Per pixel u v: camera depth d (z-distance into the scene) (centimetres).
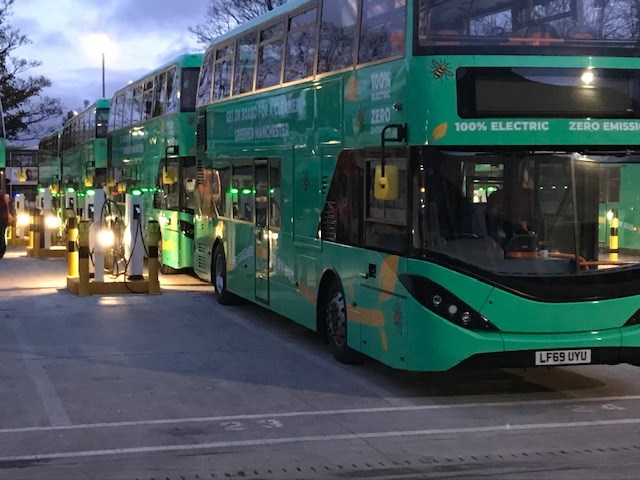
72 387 954
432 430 785
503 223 866
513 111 867
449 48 866
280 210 1274
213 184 1642
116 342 1227
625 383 988
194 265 1816
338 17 1073
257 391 939
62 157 4034
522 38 877
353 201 1015
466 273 856
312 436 764
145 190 2328
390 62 920
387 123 926
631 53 891
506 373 1038
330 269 1087
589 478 650
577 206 874
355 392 937
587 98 879
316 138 1131
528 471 667
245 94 1442
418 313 867
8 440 749
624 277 879
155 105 2227
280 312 1283
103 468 672
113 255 1842
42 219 2714
